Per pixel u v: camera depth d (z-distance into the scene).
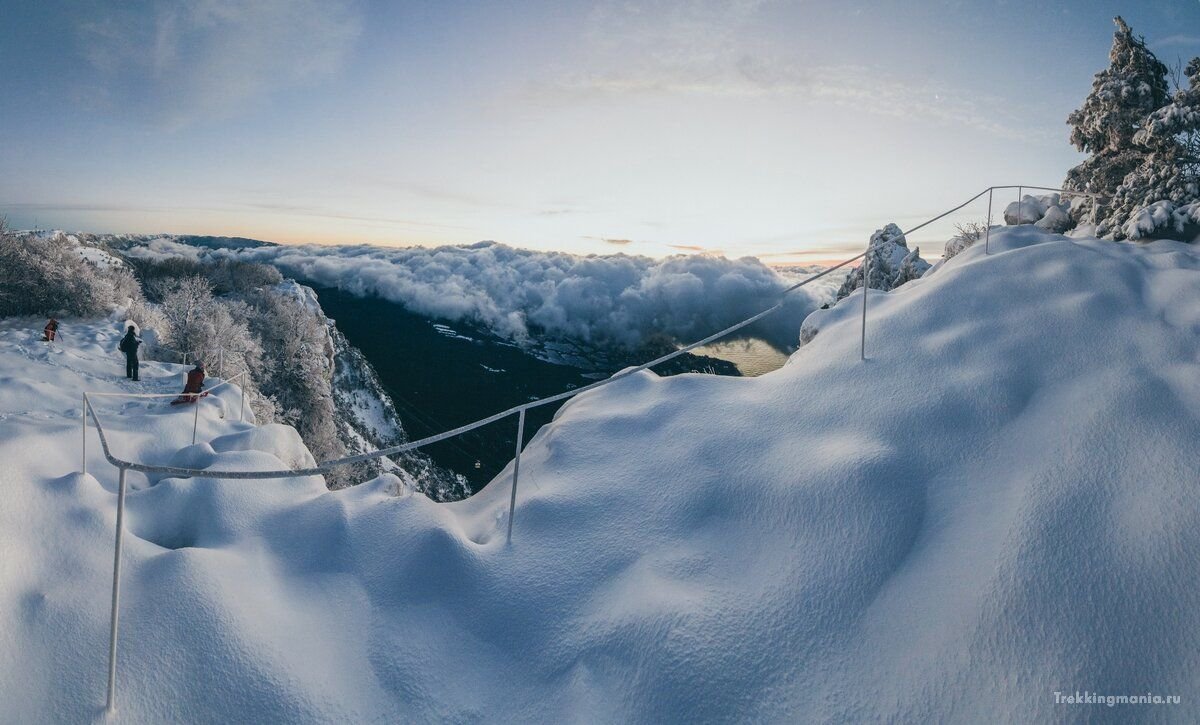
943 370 6.95
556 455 6.80
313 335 53.22
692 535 5.29
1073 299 7.73
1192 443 5.07
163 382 17.52
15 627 4.43
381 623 4.80
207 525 6.07
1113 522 4.54
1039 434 5.69
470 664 4.44
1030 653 3.79
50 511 5.80
